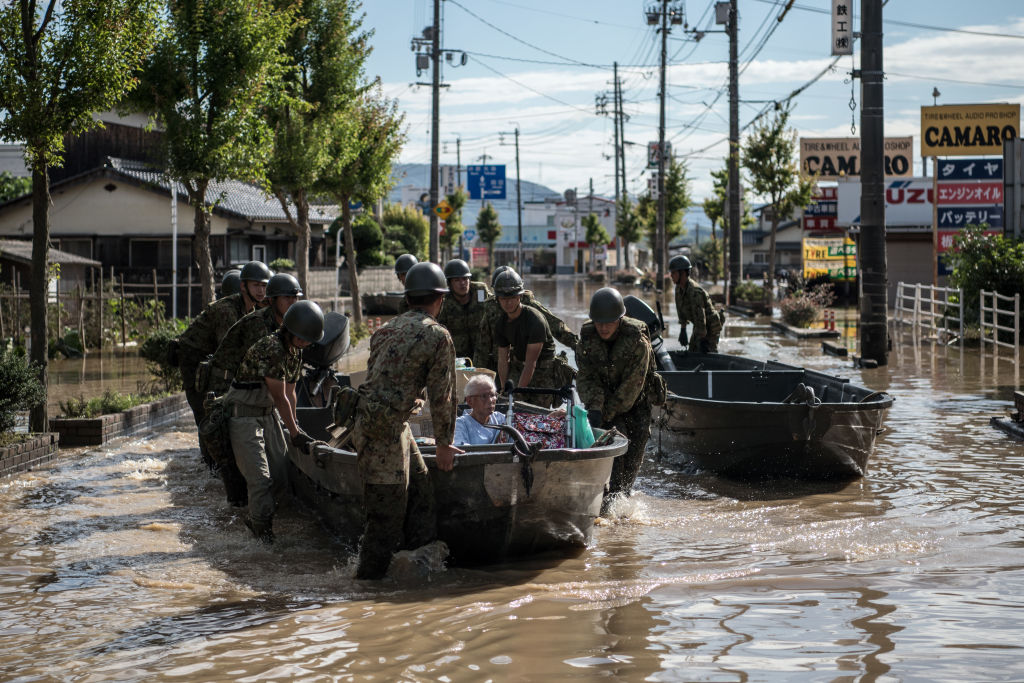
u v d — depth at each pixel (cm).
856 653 455
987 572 589
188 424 1255
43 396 1030
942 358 1948
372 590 583
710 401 888
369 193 2658
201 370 842
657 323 1165
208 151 1648
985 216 2984
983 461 954
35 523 755
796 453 870
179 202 3288
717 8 3641
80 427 1098
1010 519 727
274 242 3872
